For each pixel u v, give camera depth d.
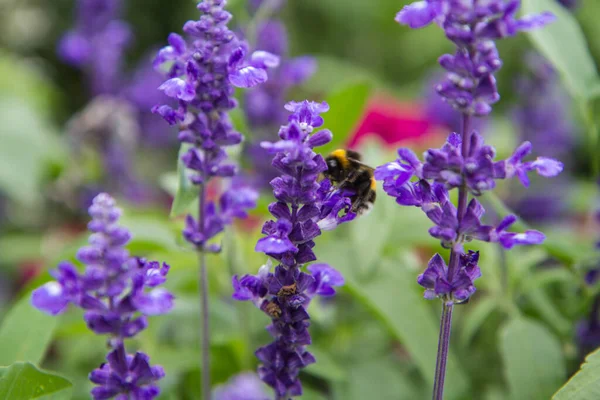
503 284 0.58
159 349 0.58
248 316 0.59
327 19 1.51
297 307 0.43
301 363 0.44
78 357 0.63
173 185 0.61
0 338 0.50
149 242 0.58
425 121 0.81
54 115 1.45
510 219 0.42
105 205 0.40
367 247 0.56
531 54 0.78
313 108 0.43
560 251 0.54
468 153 0.42
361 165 0.52
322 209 0.44
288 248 0.41
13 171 0.94
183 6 1.57
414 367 0.61
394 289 0.56
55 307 0.40
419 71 1.51
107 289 0.40
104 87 0.89
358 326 0.62
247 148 0.67
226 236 0.57
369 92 0.58
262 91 0.67
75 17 1.52
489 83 0.41
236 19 0.62
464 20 0.40
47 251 0.87
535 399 0.52
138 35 1.58
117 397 0.42
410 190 0.43
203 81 0.45
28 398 0.45
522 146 0.42
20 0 1.51
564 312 0.60
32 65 1.46
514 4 0.40
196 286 0.62
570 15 0.61
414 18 0.40
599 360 0.46
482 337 0.62
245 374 0.55
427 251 0.71
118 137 0.88
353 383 0.58
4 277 0.94
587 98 0.56
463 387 0.54
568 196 0.77
